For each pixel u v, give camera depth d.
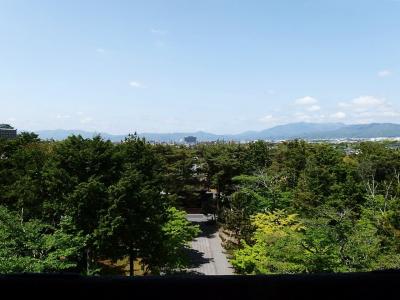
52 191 25.80
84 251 23.98
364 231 21.83
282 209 31.39
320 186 36.78
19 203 25.02
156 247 26.48
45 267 18.17
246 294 1.95
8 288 1.87
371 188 36.94
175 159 47.88
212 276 1.98
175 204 38.06
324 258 18.78
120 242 26.22
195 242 42.84
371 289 1.97
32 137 45.97
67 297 1.91
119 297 1.92
